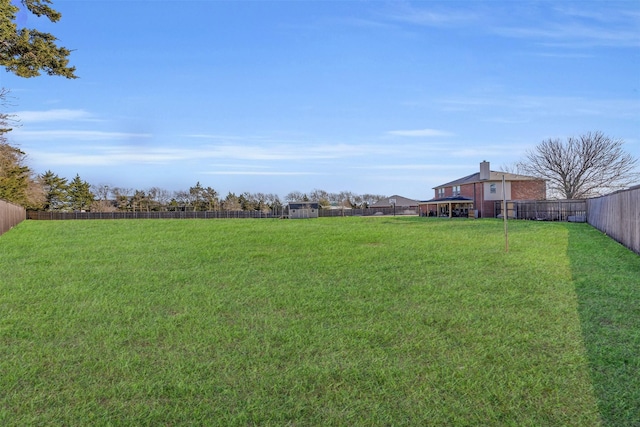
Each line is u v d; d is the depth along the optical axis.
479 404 2.73
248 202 65.31
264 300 5.63
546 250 9.98
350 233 15.43
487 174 36.41
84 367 3.44
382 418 2.60
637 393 2.79
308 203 42.22
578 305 4.99
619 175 36.50
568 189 38.31
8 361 3.57
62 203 51.88
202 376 3.24
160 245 11.78
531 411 2.62
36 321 4.71
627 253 9.34
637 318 4.43
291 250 10.65
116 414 2.70
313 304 5.35
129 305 5.41
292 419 2.61
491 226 19.05
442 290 5.96
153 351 3.79
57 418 2.65
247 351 3.76
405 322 4.52
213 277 7.23
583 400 2.73
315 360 3.53
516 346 3.71
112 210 57.84
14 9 16.41
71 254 10.07
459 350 3.67
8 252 10.44
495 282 6.39
